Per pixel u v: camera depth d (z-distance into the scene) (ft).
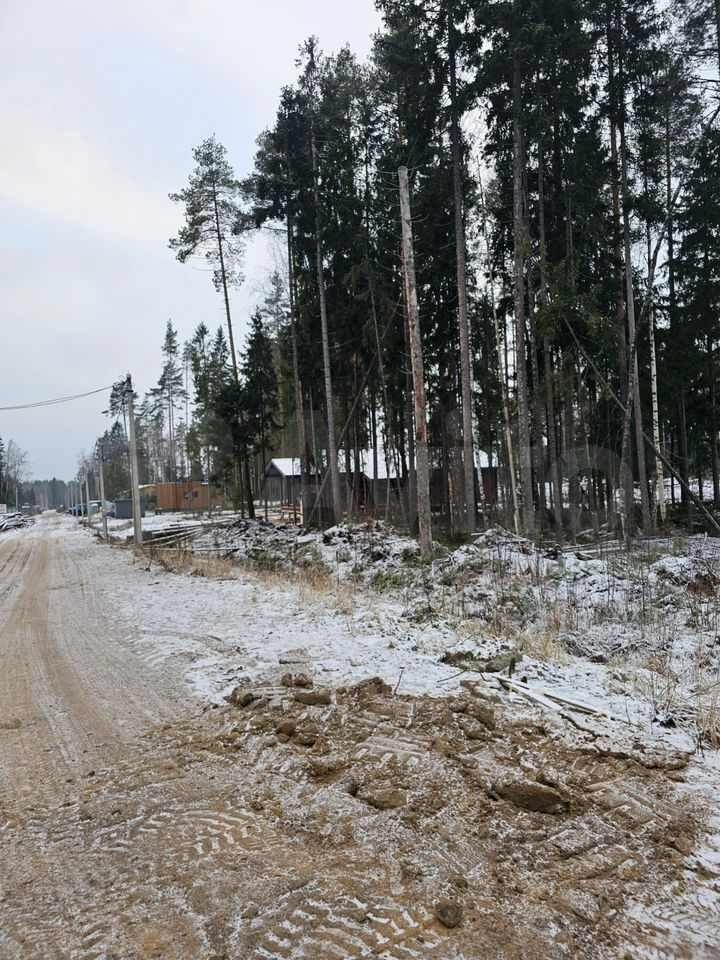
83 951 7.66
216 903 8.48
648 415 73.92
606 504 76.02
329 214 73.77
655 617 27.78
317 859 9.52
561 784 11.44
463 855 9.37
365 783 12.01
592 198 58.34
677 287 78.28
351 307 73.67
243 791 12.17
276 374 104.78
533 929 7.66
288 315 92.53
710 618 27.12
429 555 45.42
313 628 26.81
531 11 50.08
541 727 14.06
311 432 91.50
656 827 9.84
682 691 17.02
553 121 55.57
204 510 178.60
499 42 52.95
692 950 7.18
